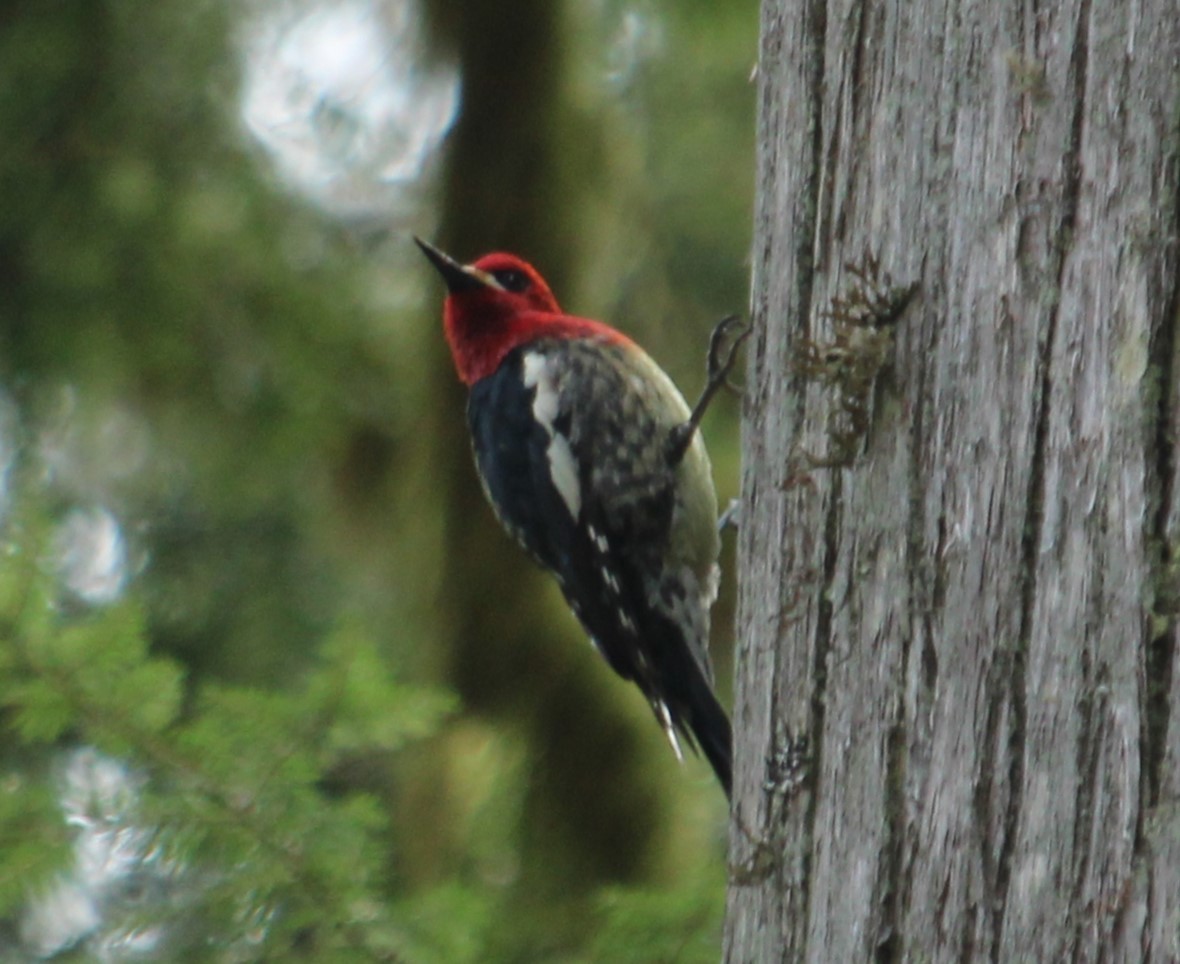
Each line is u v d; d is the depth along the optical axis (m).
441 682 14.59
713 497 11.01
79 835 8.62
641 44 16.70
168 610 15.59
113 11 14.62
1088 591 5.31
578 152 15.74
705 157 16.72
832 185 6.51
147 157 14.62
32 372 14.47
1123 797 5.15
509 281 11.62
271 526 15.89
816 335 6.55
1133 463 5.25
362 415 15.17
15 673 8.62
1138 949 5.06
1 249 14.30
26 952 8.92
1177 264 5.25
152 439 15.23
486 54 15.65
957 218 5.88
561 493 11.02
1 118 14.30
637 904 9.18
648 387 11.05
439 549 14.95
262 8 15.31
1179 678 5.08
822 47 6.61
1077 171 5.53
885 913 5.84
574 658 14.52
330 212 15.45
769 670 6.60
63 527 15.00
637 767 14.21
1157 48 5.36
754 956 6.43
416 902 9.03
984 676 5.57
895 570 5.96
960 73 5.93
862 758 6.02
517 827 13.99
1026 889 5.36
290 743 8.77
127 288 14.47
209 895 8.73
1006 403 5.62
